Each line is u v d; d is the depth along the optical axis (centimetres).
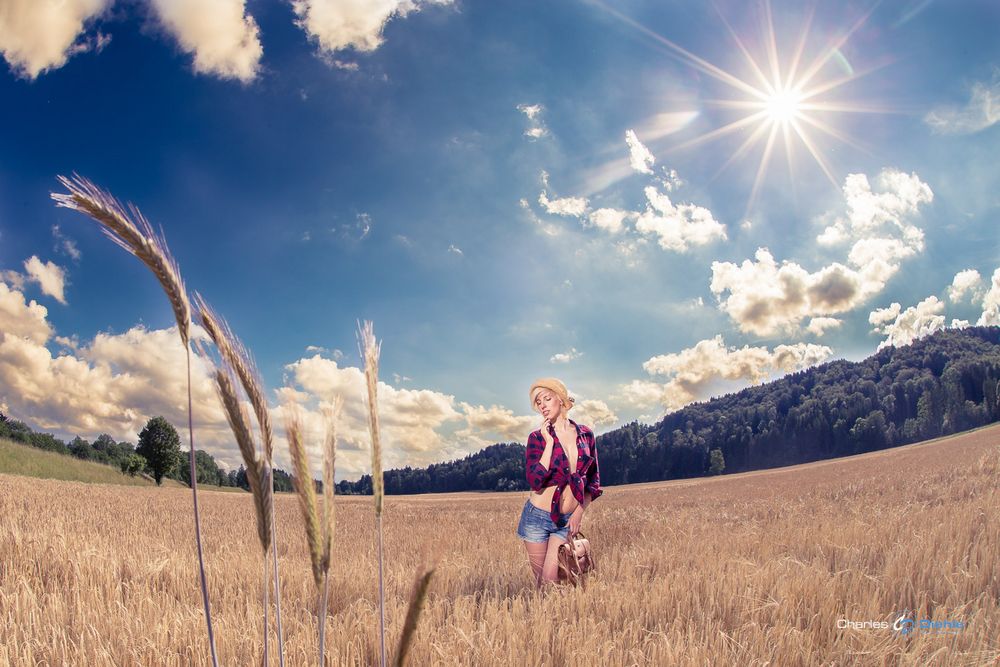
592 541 896
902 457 4972
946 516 798
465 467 12875
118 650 364
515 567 682
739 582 489
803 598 434
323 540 167
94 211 143
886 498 1477
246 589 565
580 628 389
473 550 891
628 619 418
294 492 167
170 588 557
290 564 690
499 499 4297
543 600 486
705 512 1519
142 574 584
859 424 12250
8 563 559
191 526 1356
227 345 163
